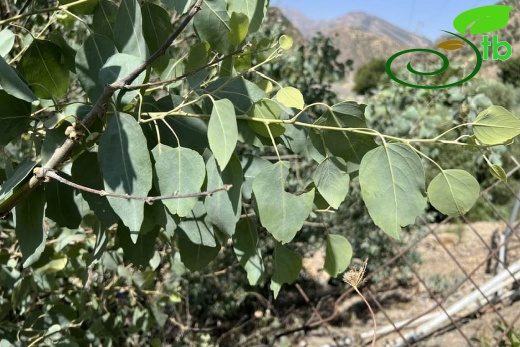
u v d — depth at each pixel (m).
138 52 1.04
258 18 1.06
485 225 8.91
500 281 4.51
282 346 4.05
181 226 1.09
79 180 1.03
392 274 7.12
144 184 0.94
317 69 4.88
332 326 6.06
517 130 0.93
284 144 1.12
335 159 1.03
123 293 3.11
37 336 1.66
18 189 0.99
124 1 1.05
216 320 5.62
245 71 1.07
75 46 1.45
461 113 3.63
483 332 4.07
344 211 5.59
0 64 0.92
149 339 3.46
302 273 6.87
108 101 0.96
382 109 4.29
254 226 1.16
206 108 1.09
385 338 4.86
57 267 1.86
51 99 1.19
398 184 0.96
